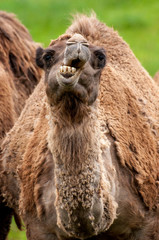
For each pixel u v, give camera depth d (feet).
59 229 54.34
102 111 56.65
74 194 48.78
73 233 50.37
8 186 62.80
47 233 55.93
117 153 55.31
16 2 188.34
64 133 48.19
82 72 46.73
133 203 55.62
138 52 148.56
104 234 55.72
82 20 64.44
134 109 58.95
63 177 48.91
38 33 168.14
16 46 74.23
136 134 57.57
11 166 61.67
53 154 49.16
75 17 67.26
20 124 62.34
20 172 58.54
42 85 63.05
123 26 174.29
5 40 73.36
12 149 61.67
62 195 49.14
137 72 63.36
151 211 56.65
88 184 48.85
